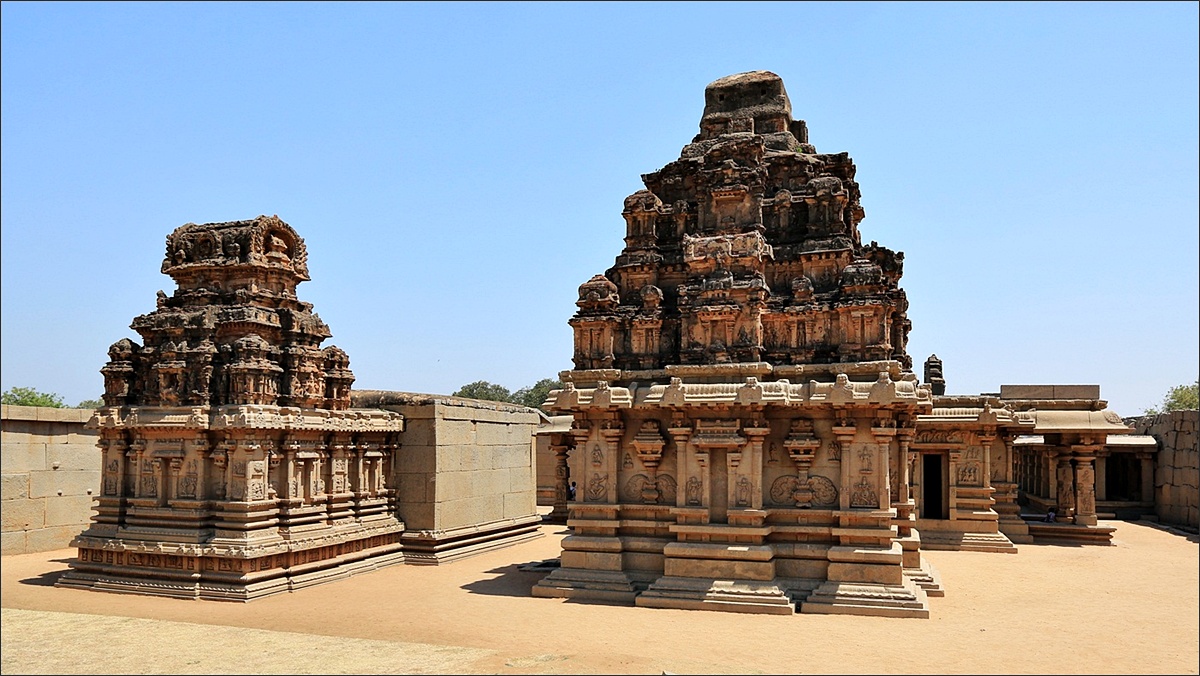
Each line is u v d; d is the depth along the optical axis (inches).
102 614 602.9
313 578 722.2
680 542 644.7
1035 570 799.7
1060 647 494.6
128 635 534.0
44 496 934.4
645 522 667.4
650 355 704.4
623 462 689.6
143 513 711.1
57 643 513.3
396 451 887.1
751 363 655.8
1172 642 507.5
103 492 740.0
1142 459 1397.6
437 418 876.6
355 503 818.2
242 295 746.8
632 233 749.3
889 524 611.8
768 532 627.5
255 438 699.4
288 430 724.7
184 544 678.5
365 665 458.0
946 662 460.8
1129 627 547.5
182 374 719.7
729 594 607.2
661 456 674.2
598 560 668.7
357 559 789.2
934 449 995.9
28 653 489.4
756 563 617.0
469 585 720.3
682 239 735.1
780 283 710.5
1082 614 588.7
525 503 1085.8
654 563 661.9
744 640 510.9
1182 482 1243.8
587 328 719.7
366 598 661.9
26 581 740.0
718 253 684.1
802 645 498.0
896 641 508.4
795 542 635.5
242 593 649.0
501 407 1031.6
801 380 658.2
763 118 805.9
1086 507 1054.4
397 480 883.4
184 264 776.9
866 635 524.1
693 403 641.6
